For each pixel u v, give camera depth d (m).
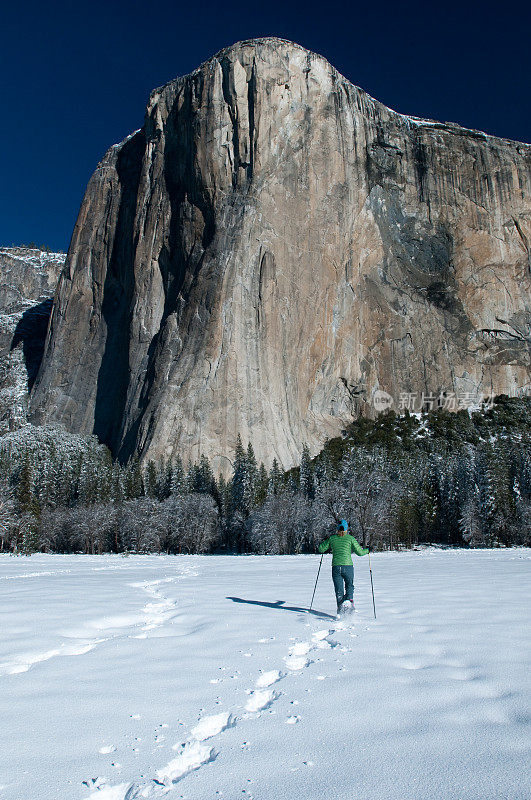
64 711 5.30
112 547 73.38
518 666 6.59
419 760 4.22
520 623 9.30
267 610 11.25
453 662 6.92
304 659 7.23
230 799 3.71
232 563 37.91
